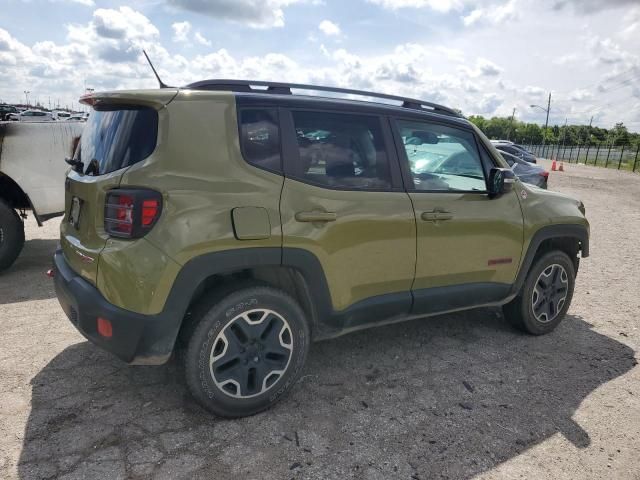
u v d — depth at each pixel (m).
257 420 2.90
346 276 3.10
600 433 2.93
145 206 2.52
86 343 3.84
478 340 4.20
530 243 4.01
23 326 4.14
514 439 2.84
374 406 3.12
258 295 2.80
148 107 2.69
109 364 3.51
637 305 5.32
